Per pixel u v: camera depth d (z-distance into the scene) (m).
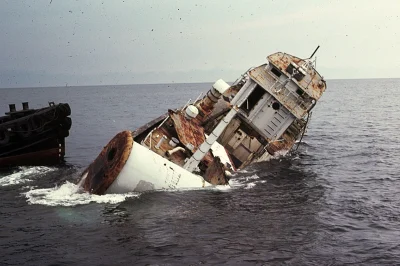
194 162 20.41
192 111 24.38
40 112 26.67
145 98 132.75
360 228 16.50
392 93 157.12
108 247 14.32
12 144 25.67
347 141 40.16
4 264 13.14
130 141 18.48
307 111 27.73
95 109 82.81
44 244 14.48
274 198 20.12
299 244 14.95
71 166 26.55
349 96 136.62
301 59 29.53
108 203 17.91
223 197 19.70
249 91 28.19
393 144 37.78
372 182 23.73
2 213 17.20
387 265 13.55
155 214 17.05
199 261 13.58
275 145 29.34
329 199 20.23
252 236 15.51
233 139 28.81
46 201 18.50
